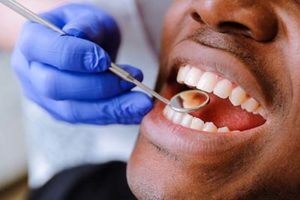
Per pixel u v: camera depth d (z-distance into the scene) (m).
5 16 1.19
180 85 0.82
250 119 0.73
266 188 0.70
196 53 0.70
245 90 0.68
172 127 0.72
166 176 0.70
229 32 0.67
